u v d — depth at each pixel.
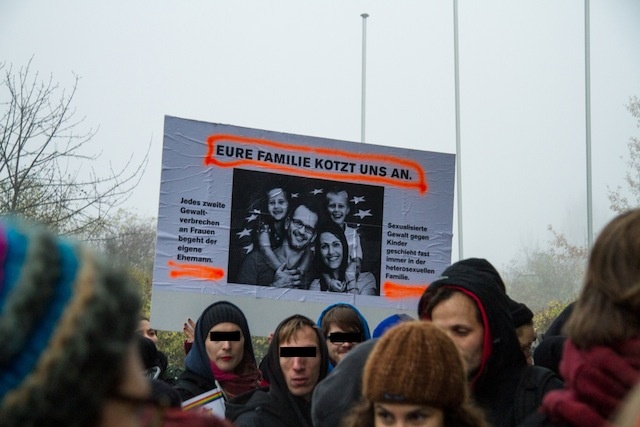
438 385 2.62
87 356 1.03
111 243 12.12
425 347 2.66
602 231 2.31
